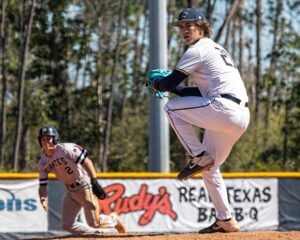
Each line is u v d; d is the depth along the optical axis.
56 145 21.97
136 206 28.92
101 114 68.88
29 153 67.56
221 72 15.88
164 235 17.52
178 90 16.86
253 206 30.44
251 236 16.75
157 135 31.80
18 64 66.81
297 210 31.02
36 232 28.03
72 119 67.44
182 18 16.19
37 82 70.12
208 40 16.12
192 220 29.47
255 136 61.75
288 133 65.69
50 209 28.17
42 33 67.00
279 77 70.06
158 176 29.23
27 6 68.50
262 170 59.94
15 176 27.94
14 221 27.86
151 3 31.64
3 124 65.25
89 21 74.88
